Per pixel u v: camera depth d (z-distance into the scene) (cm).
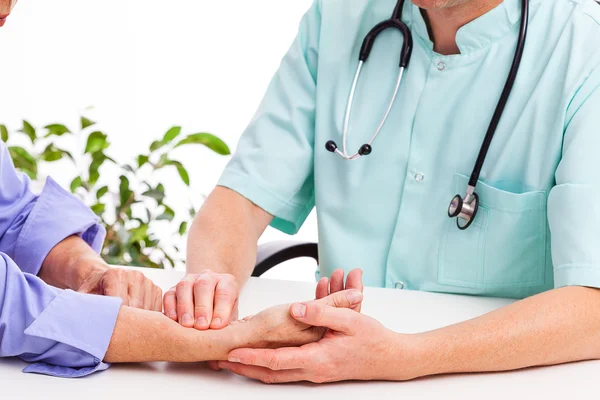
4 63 294
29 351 118
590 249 135
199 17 301
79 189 287
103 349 118
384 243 172
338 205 176
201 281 131
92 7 296
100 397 108
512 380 123
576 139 145
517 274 158
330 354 117
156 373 119
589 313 129
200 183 309
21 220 155
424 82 169
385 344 118
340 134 176
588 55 152
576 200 139
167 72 303
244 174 178
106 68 299
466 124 163
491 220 158
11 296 118
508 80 158
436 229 165
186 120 305
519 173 157
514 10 160
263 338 119
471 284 162
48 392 109
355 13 180
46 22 294
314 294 160
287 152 180
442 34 166
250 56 304
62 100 298
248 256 170
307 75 184
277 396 113
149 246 265
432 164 167
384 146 171
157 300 143
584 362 131
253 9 302
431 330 130
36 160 263
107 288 139
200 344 119
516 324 126
